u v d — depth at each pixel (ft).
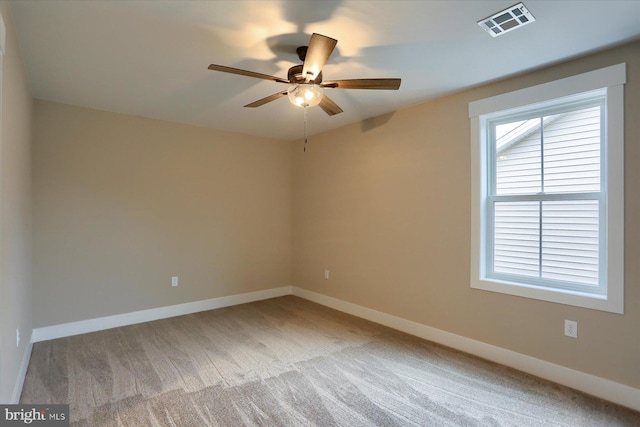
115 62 8.12
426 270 10.96
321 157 15.16
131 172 12.41
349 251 13.76
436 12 6.09
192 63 8.18
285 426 6.43
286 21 6.41
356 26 6.57
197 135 13.97
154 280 12.91
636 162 7.09
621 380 7.25
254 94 10.30
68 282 11.16
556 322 8.18
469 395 7.54
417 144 11.23
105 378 8.20
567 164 8.37
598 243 7.85
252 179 15.62
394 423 6.54
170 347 10.14
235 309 14.29
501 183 9.56
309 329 11.80
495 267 9.68
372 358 9.44
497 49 7.47
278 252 16.56
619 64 7.28
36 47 7.38
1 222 5.63
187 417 6.68
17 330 7.47
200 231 14.06
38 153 10.63
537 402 7.27
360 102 10.99
